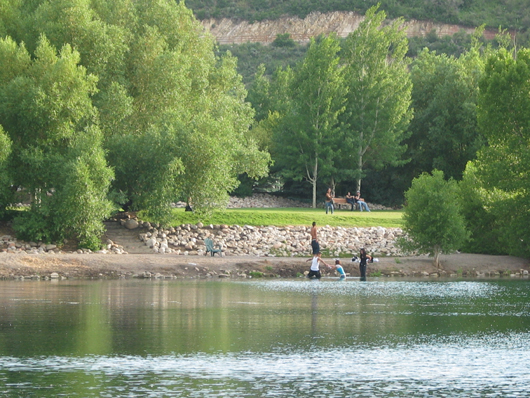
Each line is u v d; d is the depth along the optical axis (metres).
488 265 86.44
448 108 161.62
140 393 23.56
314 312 44.16
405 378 26.25
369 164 171.25
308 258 84.88
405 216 85.88
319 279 73.19
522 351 31.69
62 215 83.88
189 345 32.19
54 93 84.31
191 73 107.12
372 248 94.06
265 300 50.78
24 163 87.44
